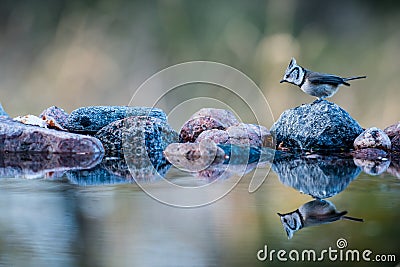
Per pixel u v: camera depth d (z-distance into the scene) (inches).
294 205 245.1
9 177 314.2
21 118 425.1
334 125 411.2
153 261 178.7
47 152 397.7
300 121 418.9
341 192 269.6
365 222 220.7
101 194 265.9
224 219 223.6
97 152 397.7
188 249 186.7
